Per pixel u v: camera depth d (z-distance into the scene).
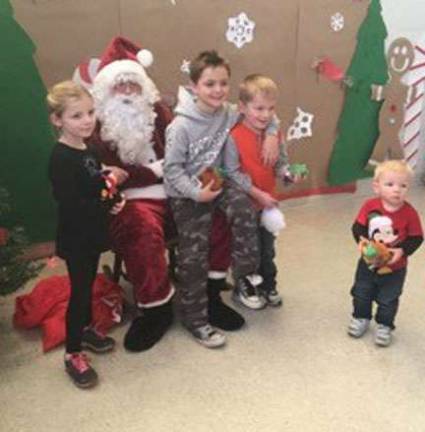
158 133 2.18
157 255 1.99
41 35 2.36
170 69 2.66
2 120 2.39
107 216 1.79
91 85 2.34
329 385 1.83
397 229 1.90
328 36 3.02
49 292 2.12
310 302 2.31
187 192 1.96
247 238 2.04
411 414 1.71
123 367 1.91
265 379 1.85
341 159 3.33
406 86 3.31
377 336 2.01
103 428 1.65
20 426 1.66
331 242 2.84
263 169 2.09
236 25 2.75
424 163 3.58
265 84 2.00
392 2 3.10
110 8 2.44
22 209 2.55
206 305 2.05
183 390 1.80
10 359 1.95
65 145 1.69
